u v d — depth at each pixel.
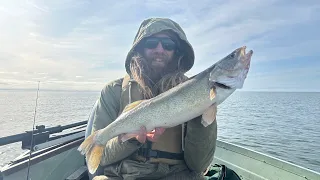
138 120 0.56
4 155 0.86
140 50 0.73
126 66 0.73
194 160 0.56
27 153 0.71
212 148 0.56
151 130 0.56
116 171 0.58
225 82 0.54
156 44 0.68
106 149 0.60
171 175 0.57
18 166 0.61
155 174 0.56
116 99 0.67
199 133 0.53
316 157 4.23
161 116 0.55
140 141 0.55
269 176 0.83
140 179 0.56
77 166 0.86
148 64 0.70
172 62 0.73
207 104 0.53
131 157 0.60
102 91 0.71
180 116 0.54
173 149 0.59
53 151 0.73
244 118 9.80
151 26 0.68
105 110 0.66
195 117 0.54
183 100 0.54
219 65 0.54
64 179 0.79
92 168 0.60
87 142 0.62
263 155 0.93
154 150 0.58
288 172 0.83
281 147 5.04
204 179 0.60
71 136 0.92
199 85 0.54
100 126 0.65
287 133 6.88
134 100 0.64
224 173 0.67
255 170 0.88
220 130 6.85
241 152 1.02
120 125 0.58
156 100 0.56
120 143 0.56
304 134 6.85
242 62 0.54
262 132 6.77
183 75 0.68
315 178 0.75
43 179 0.70
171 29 0.68
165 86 0.65
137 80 0.65
